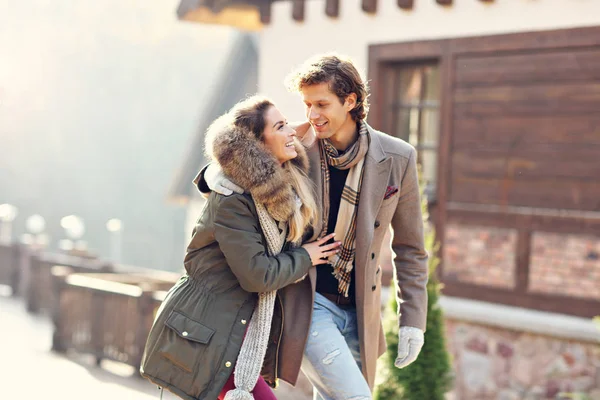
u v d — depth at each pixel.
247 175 3.39
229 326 3.50
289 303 3.67
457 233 7.87
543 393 7.16
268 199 3.41
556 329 6.99
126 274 11.64
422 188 5.91
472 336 7.63
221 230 3.42
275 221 3.53
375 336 3.87
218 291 3.53
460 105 7.79
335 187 3.71
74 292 9.92
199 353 3.47
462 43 7.73
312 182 3.62
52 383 8.47
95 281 9.81
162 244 52.88
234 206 3.42
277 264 3.45
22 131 52.25
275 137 3.49
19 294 15.30
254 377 3.49
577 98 7.02
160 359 3.55
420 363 5.59
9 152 51.78
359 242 3.65
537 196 7.31
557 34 7.10
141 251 52.81
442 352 5.64
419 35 8.04
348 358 3.58
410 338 3.84
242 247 3.40
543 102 7.23
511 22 7.39
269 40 9.37
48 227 52.00
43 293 13.27
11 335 11.27
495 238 7.60
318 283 3.75
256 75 16.59
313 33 8.91
